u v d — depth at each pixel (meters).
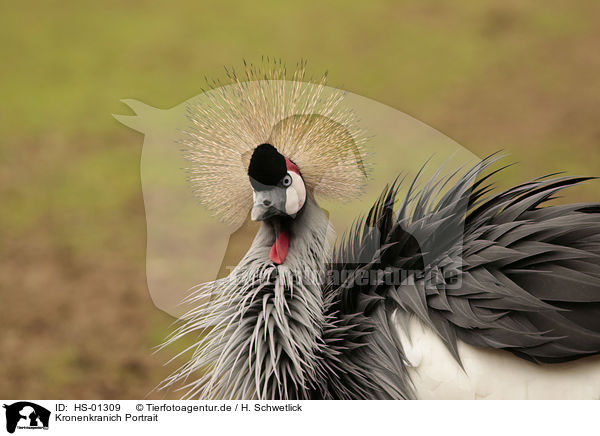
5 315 15.42
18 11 36.97
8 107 26.77
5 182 21.44
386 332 7.48
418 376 7.26
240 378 7.66
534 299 7.00
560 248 7.21
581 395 6.96
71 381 13.30
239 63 29.44
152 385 13.05
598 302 6.94
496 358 7.08
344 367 7.65
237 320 7.74
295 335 7.50
